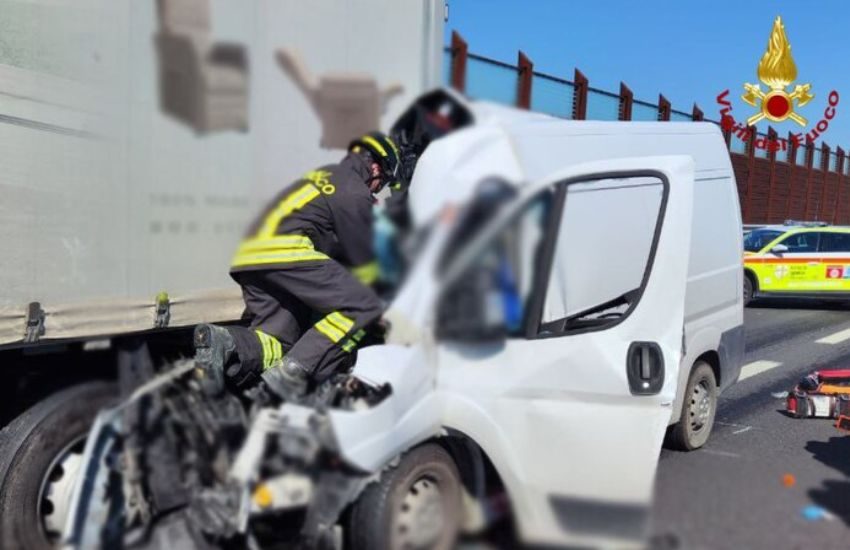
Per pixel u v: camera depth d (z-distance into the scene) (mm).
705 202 5410
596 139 3875
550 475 2877
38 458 2924
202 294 3246
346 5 2771
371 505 2758
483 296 2641
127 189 2863
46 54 2811
